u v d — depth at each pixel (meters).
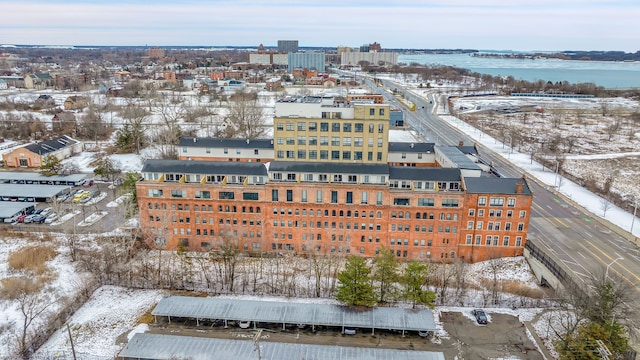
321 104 125.31
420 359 70.81
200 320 83.56
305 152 127.31
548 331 79.94
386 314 82.00
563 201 140.75
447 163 120.81
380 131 124.19
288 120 124.56
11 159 167.25
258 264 104.25
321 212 105.62
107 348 76.00
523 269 101.25
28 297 89.06
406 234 105.38
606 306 73.31
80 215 127.69
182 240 110.62
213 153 135.62
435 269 101.12
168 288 94.12
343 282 83.38
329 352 72.31
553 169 173.88
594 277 89.69
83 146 194.12
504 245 105.00
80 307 87.62
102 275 97.31
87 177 158.62
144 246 111.12
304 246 108.62
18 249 107.81
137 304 88.75
